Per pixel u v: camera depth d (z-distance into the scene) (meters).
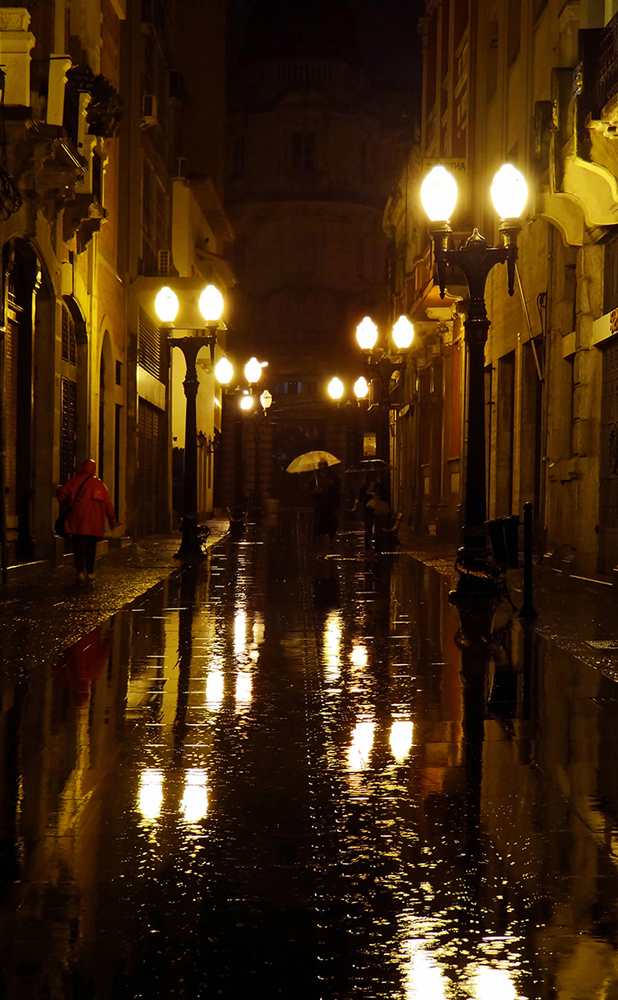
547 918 3.67
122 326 26.66
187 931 3.55
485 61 25.02
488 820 4.77
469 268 12.98
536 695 7.53
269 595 14.20
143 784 5.34
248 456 68.50
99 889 3.92
